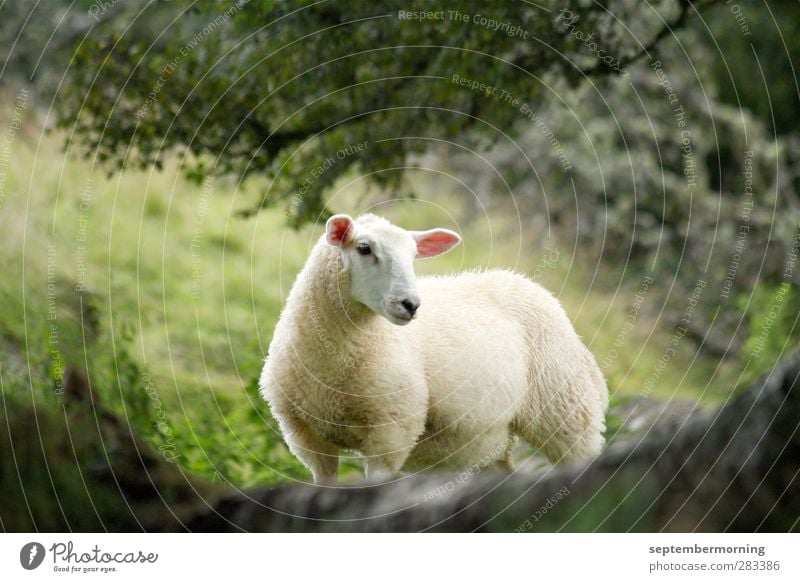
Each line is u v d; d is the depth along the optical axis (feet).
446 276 79.20
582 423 78.33
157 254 136.36
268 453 81.15
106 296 111.65
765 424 31.68
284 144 99.71
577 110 156.56
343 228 65.26
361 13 96.48
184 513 42.27
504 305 77.15
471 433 72.33
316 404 67.31
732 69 179.11
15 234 107.65
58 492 42.04
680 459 33.04
